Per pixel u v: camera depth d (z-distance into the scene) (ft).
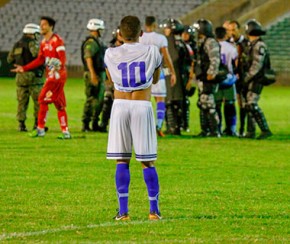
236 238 62.18
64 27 359.66
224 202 78.28
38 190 84.02
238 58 136.36
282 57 311.06
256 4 337.52
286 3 328.49
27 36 140.87
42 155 111.55
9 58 142.00
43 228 65.36
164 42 132.67
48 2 369.91
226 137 137.69
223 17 342.23
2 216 70.33
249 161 108.78
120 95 67.41
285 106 211.41
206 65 133.49
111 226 65.87
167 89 137.69
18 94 142.20
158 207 70.64
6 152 114.21
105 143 126.11
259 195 82.53
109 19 362.94
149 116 67.00
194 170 99.96
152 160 67.26
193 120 174.40
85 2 368.48
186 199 79.77
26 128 147.64
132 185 87.66
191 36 142.72
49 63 129.80
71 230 64.44
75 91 255.70
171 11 362.53
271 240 61.57
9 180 90.38
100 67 140.56
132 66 66.80
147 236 62.39
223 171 99.40
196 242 60.49
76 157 109.91
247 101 135.33
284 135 143.43
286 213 72.95
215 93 137.90
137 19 67.97
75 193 82.38
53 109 195.00
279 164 106.42
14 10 368.27
